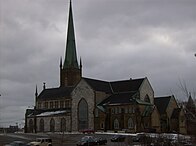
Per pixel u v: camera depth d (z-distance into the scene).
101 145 85.25
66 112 162.50
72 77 197.12
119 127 145.75
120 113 146.38
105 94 158.00
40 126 171.12
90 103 153.75
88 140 85.88
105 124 148.38
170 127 149.75
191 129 32.38
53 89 191.25
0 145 89.31
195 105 31.25
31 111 182.00
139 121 141.88
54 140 102.44
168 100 155.12
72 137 114.12
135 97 147.50
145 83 155.75
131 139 66.38
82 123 155.38
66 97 178.50
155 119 144.38
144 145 41.12
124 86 158.50
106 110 149.88
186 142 39.34
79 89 158.12
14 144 72.06
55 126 164.88
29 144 79.06
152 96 157.62
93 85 155.62
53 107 182.38
